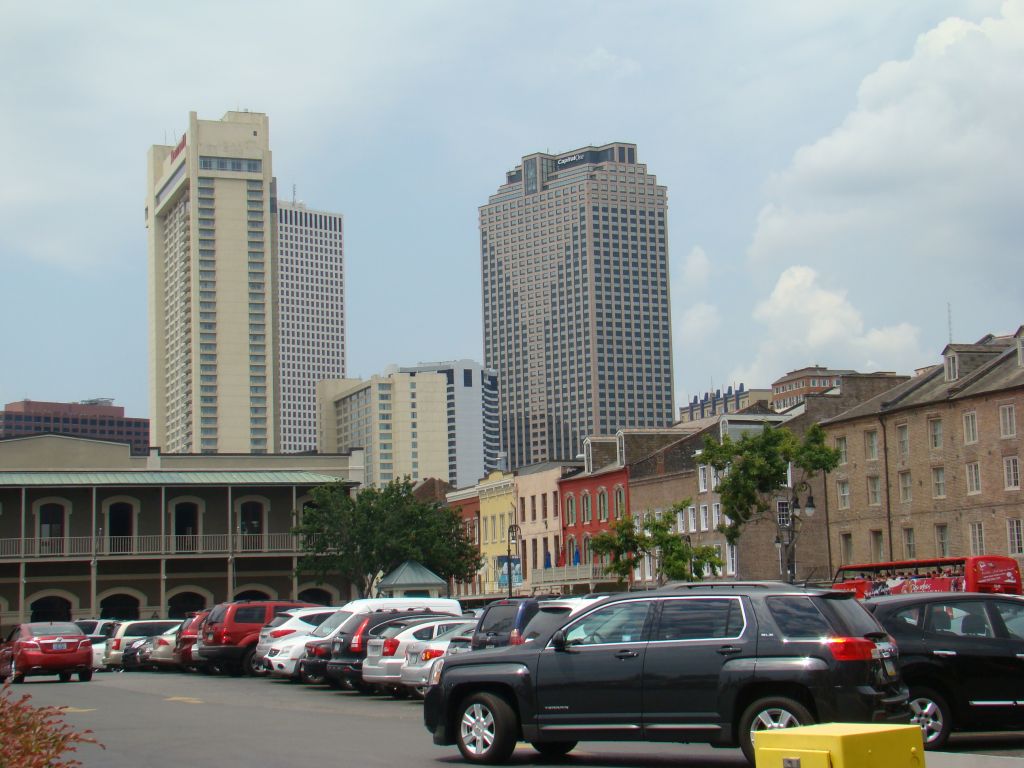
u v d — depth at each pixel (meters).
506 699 16.78
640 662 15.80
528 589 89.94
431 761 17.09
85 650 37.66
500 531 96.38
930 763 15.05
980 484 60.31
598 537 64.19
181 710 26.20
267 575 68.31
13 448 68.88
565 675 16.25
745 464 53.44
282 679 38.22
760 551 70.00
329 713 25.22
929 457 63.34
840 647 14.83
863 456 67.44
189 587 67.12
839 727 8.27
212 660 39.56
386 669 28.03
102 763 17.34
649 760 17.41
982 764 14.94
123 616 66.25
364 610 33.75
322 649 31.97
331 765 16.73
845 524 68.38
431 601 34.44
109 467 70.31
